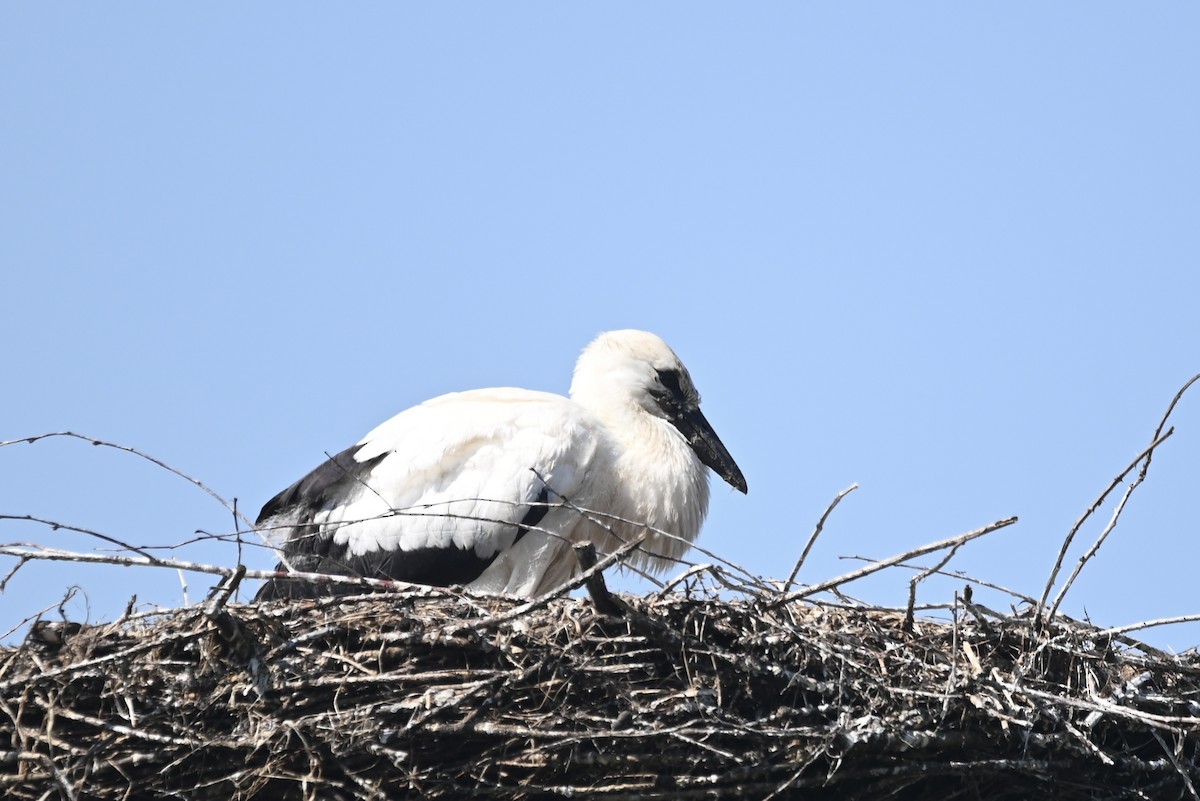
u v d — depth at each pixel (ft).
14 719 34.55
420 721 34.35
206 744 34.22
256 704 35.06
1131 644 38.65
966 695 35.70
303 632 36.45
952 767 35.73
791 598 35.70
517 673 34.81
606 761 34.94
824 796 36.37
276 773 34.68
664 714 35.40
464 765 34.94
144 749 34.73
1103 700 35.99
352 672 35.68
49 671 34.53
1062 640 37.73
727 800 35.65
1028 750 36.24
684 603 36.22
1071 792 36.96
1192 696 38.06
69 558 34.27
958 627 37.73
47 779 34.30
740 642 36.04
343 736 34.45
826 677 36.17
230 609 36.06
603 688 35.73
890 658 36.42
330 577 36.09
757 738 35.19
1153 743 37.76
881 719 35.29
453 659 36.22
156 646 35.04
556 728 35.14
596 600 35.81
